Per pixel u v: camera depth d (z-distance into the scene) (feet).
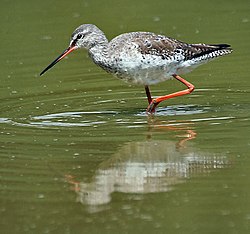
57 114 57.47
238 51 72.64
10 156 47.42
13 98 62.18
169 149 48.19
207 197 40.50
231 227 36.73
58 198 41.24
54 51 74.18
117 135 51.29
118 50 55.06
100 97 62.49
